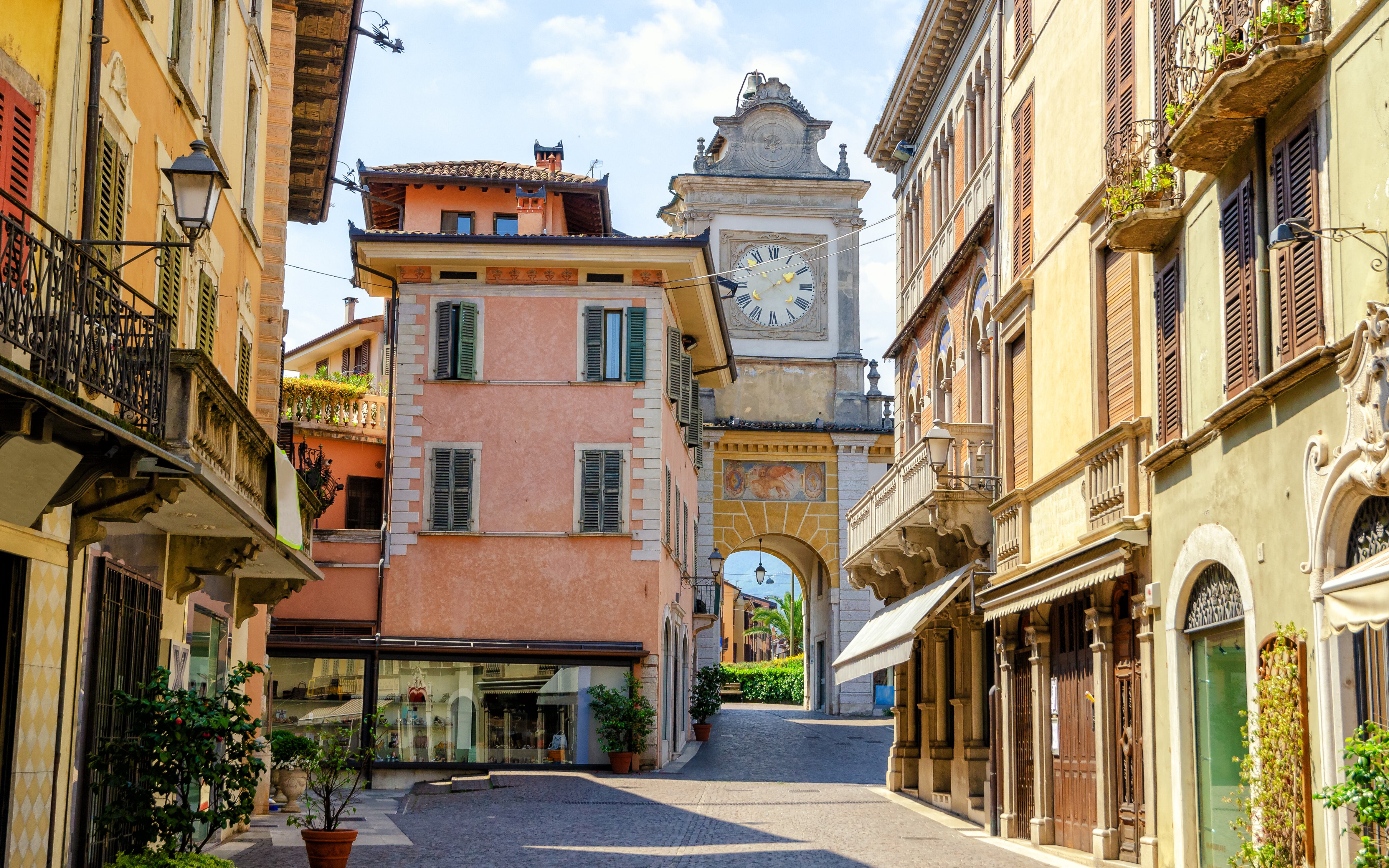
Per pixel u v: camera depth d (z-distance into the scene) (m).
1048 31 19.84
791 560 59.91
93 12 11.55
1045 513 19.38
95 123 11.52
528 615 32.72
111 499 11.68
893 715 51.09
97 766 12.41
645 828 21.34
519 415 33.44
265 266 21.73
